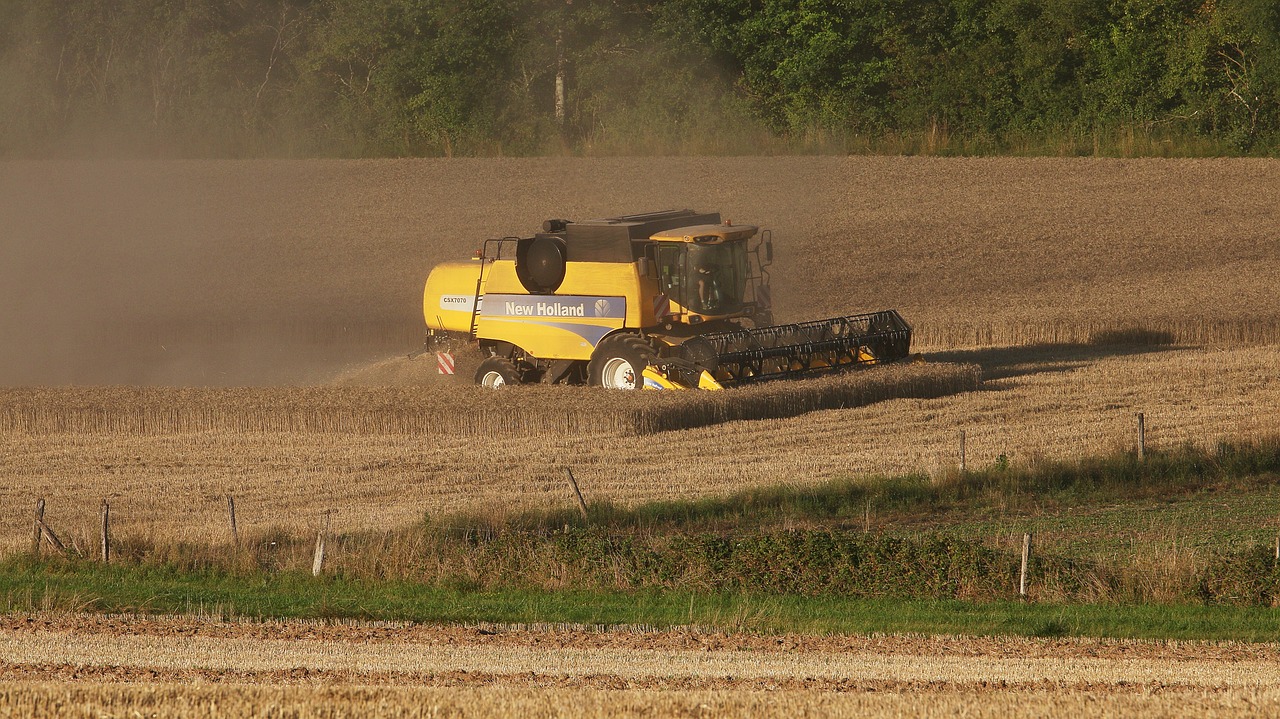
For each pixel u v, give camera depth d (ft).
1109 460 269.64
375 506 246.27
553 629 170.40
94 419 319.06
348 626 171.63
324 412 315.37
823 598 189.16
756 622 173.17
